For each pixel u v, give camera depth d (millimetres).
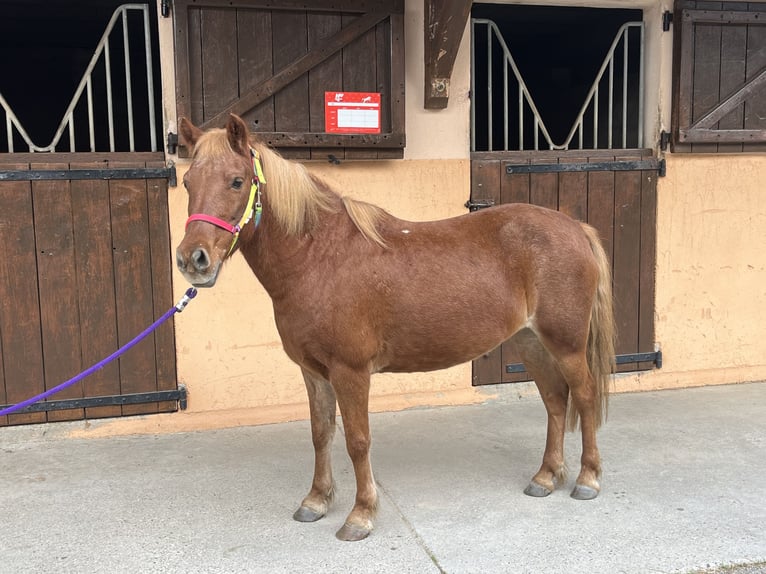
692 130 3947
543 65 6215
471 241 2521
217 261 2041
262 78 3363
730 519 2492
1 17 4863
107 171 3309
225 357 3578
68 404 3383
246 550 2297
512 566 2178
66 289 3344
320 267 2289
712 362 4285
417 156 3713
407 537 2379
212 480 2902
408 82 3641
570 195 3930
